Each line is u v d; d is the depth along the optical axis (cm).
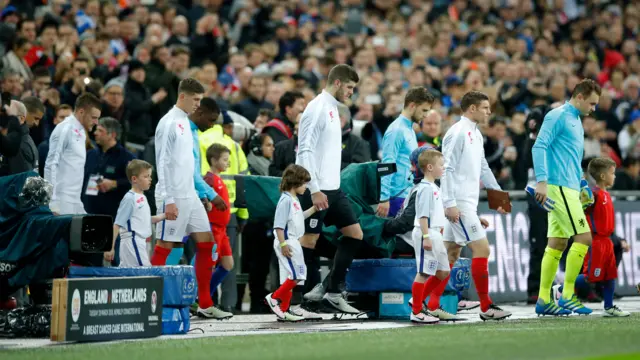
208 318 3406
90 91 4219
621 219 4762
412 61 6253
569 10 8438
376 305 3528
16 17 5031
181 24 5828
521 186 4684
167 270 2933
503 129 5022
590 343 2453
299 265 3291
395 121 3625
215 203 3391
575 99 3453
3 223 2889
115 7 5881
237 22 6450
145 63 4700
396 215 3600
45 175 3325
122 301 2759
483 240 3325
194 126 3322
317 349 2352
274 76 5072
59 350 2434
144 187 3294
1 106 3188
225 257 3581
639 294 4747
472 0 7950
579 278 4400
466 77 5897
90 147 3853
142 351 2373
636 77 7300
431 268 3231
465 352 2266
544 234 4338
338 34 6341
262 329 3100
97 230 2892
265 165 4131
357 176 3569
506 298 4372
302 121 3312
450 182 3297
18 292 3297
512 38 7219
